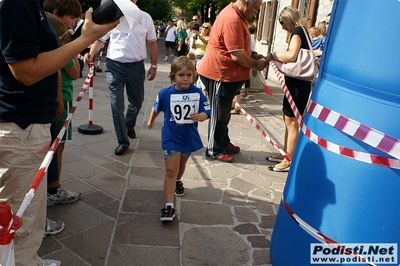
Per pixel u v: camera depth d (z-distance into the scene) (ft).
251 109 23.97
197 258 8.29
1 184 6.11
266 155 15.44
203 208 10.55
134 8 5.73
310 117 6.44
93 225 9.26
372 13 5.27
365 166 5.62
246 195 11.60
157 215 9.98
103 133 16.62
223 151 14.51
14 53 5.10
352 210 5.83
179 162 9.90
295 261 6.73
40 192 6.51
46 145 6.35
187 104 9.67
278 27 37.70
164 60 56.80
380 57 5.24
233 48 12.29
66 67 9.37
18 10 5.00
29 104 5.88
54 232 8.70
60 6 8.27
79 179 11.71
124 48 13.55
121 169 12.77
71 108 10.00
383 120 5.32
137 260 8.07
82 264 7.80
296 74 11.96
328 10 25.81
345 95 5.69
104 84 29.94
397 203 5.49
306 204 6.47
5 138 5.82
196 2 77.97
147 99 25.34
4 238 4.45
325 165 6.08
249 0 11.86
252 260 8.35
